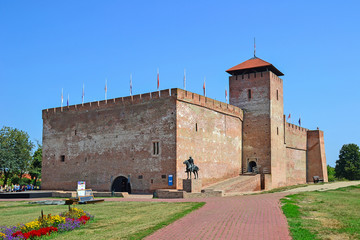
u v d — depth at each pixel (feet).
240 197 116.57
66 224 61.77
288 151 228.63
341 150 314.55
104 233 57.47
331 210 80.94
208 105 164.96
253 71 199.82
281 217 67.77
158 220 67.92
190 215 73.15
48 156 185.47
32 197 144.25
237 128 189.47
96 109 170.19
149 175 148.36
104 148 164.45
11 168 211.61
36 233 55.31
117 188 159.74
